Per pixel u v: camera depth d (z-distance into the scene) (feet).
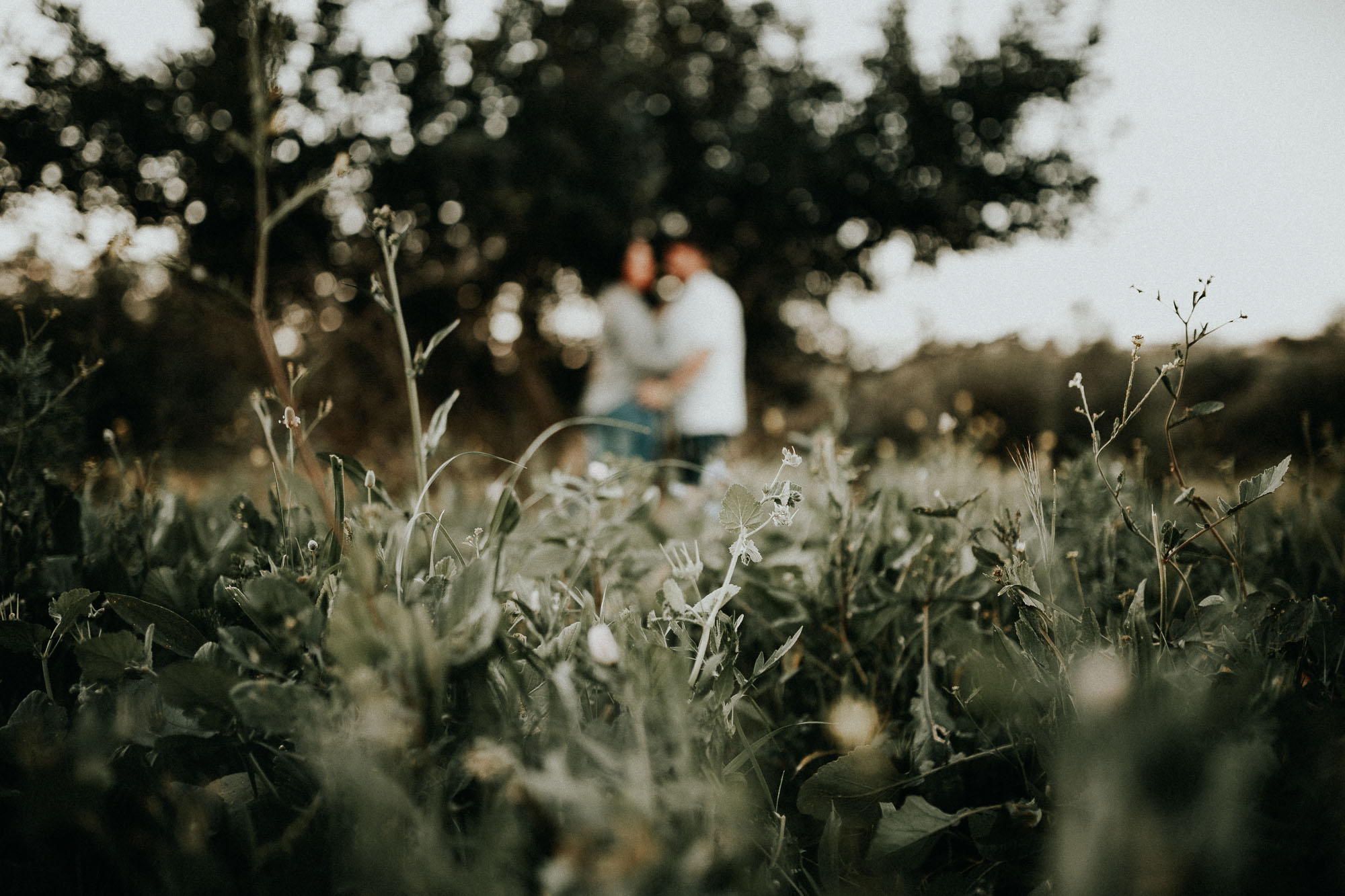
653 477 5.10
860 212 30.91
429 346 3.23
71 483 4.65
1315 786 1.93
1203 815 1.59
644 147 28.58
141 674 2.50
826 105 31.40
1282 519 4.47
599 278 29.91
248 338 19.03
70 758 1.95
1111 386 27.45
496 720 2.25
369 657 2.05
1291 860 1.71
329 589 2.66
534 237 27.71
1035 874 2.33
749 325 33.96
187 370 17.35
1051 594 2.76
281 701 2.02
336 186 22.76
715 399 14.17
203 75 20.72
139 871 2.09
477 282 28.63
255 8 3.39
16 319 6.03
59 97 19.39
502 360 30.66
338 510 2.90
